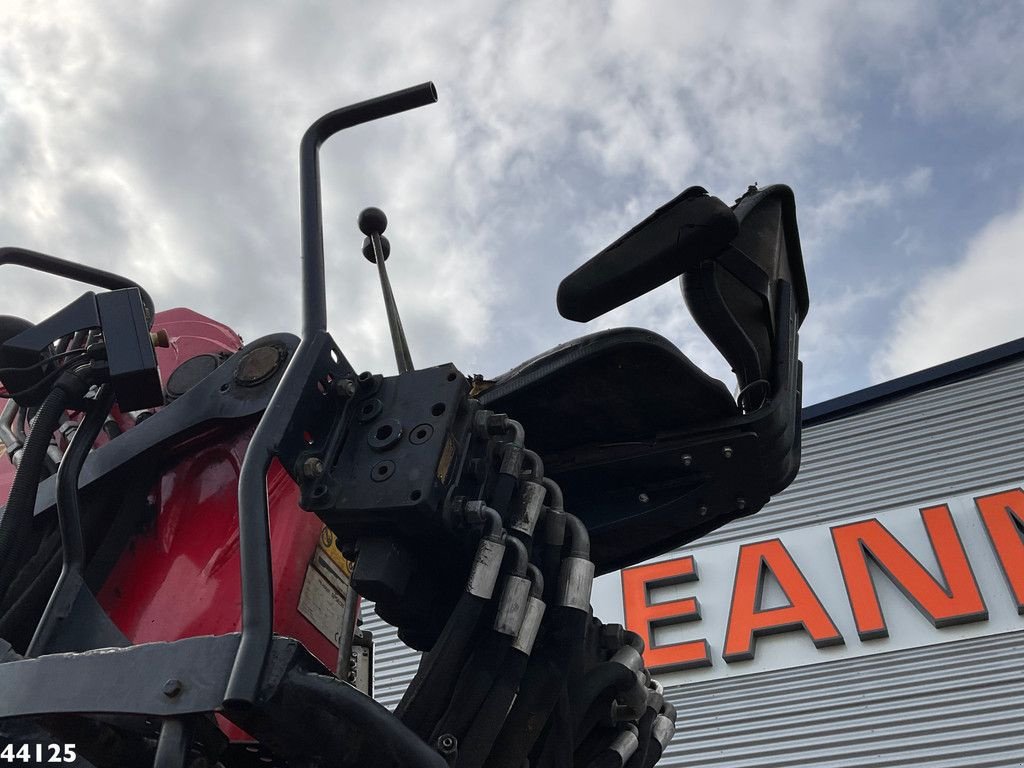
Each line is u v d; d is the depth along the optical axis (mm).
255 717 1188
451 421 1481
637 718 1824
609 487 2023
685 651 8070
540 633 1586
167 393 2129
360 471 1462
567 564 1603
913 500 8484
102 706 1237
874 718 6895
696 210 1603
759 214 2080
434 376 1543
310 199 1713
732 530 8953
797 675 7598
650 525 1998
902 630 7613
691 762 7129
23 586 1866
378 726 1230
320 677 1208
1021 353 9555
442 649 1387
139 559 1898
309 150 1788
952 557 7875
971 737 6441
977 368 9664
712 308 1830
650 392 1837
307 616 1874
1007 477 8289
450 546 1479
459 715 1409
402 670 7715
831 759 6711
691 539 2098
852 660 7539
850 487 8891
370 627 8406
